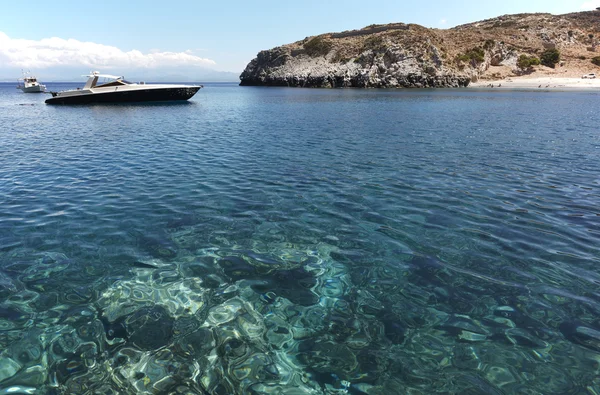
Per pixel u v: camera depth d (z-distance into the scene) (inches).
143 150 749.3
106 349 192.9
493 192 462.6
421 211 400.2
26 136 937.5
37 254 299.1
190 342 199.0
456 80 4173.2
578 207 404.5
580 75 4468.5
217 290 251.4
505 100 2165.4
